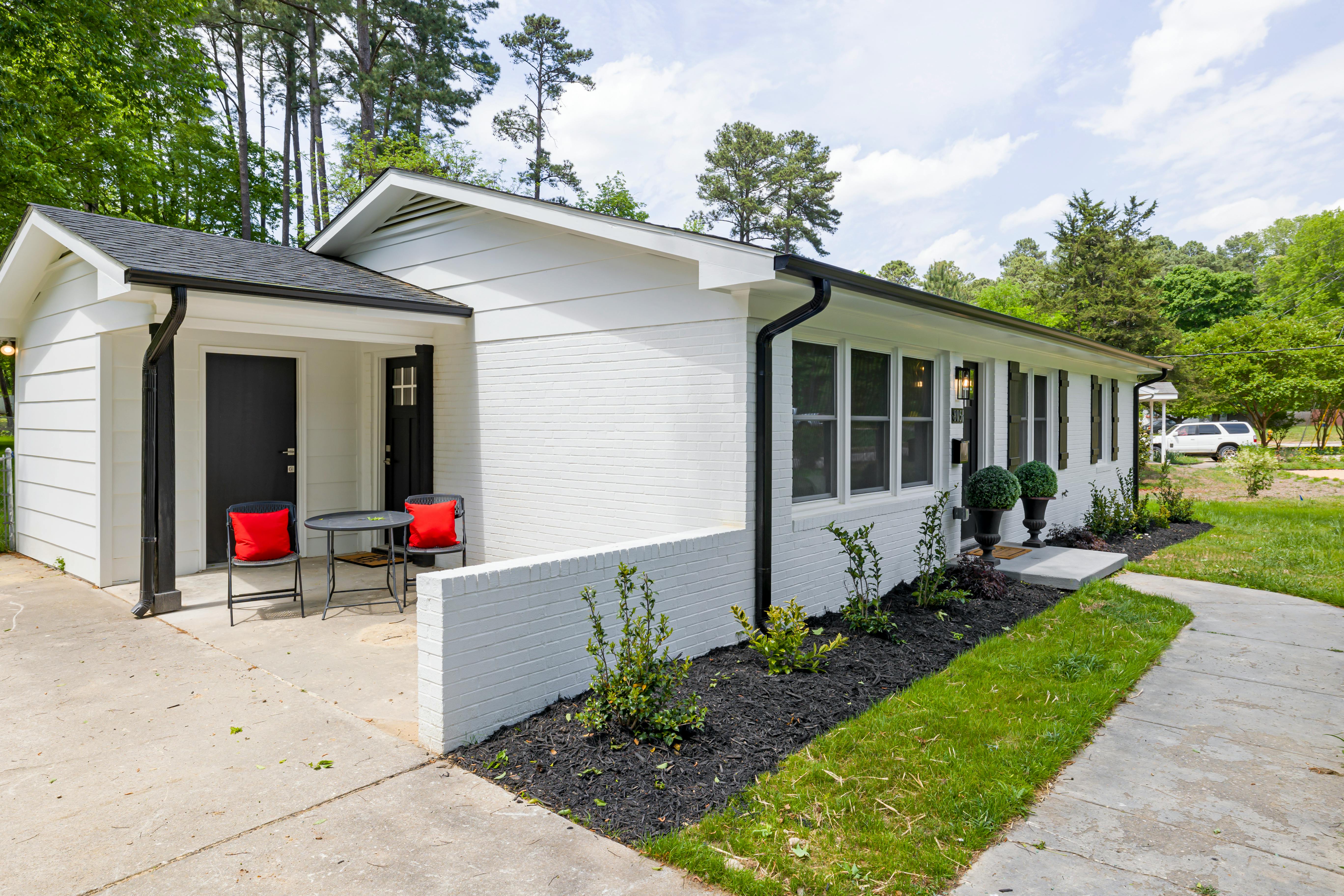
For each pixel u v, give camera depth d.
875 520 6.58
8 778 3.29
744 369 5.17
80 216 6.86
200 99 16.64
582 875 2.60
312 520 6.20
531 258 6.71
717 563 4.99
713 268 4.90
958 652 5.14
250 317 6.34
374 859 2.68
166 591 5.98
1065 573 7.27
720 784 3.20
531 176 28.42
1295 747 3.77
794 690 4.24
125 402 6.90
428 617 3.54
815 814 2.99
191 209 21.25
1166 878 2.64
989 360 8.48
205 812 3.00
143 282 5.20
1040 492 8.52
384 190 7.61
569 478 6.45
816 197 32.31
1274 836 2.93
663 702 3.68
